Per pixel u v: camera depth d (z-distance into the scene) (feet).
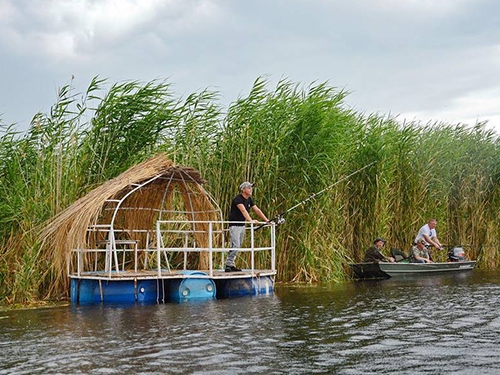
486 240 85.51
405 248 75.51
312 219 61.52
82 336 34.30
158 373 26.03
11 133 54.29
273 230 54.70
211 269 50.52
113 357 29.01
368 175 70.54
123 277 48.16
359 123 72.38
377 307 44.16
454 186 85.10
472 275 71.10
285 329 35.53
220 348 30.58
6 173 53.62
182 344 31.58
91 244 54.03
